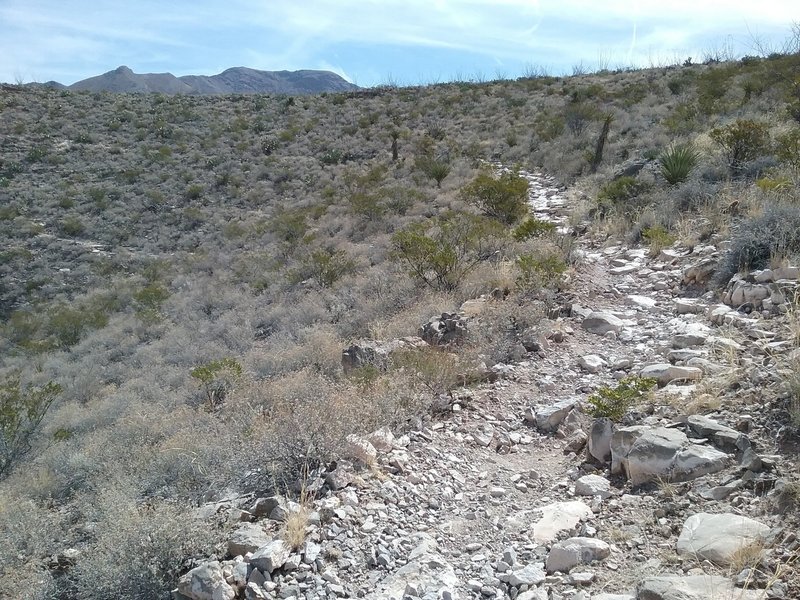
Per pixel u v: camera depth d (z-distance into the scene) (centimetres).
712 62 3834
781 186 959
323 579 342
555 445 511
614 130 2533
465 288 1078
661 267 957
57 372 1752
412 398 600
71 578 446
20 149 3850
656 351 640
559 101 3616
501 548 367
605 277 985
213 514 437
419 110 4178
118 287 2516
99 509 543
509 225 1659
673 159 1388
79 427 1130
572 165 2202
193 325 1831
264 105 4800
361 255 1908
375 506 416
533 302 857
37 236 2980
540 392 615
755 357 517
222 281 2242
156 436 847
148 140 4103
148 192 3319
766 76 2388
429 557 355
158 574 379
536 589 317
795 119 1662
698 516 341
